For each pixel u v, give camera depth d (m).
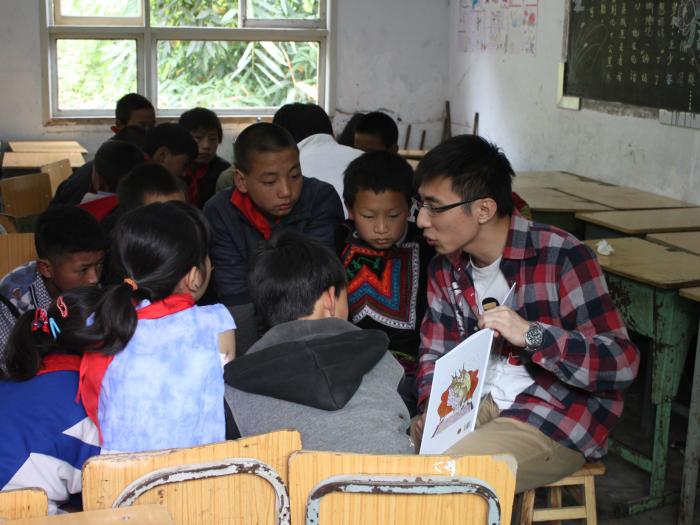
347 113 6.70
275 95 6.62
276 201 2.40
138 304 1.50
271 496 1.31
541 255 1.86
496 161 1.82
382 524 1.26
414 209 2.47
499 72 5.91
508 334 1.73
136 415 1.44
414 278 2.26
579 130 4.96
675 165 4.13
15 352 1.50
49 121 6.19
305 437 1.40
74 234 2.03
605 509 2.76
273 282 1.57
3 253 2.78
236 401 1.49
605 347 1.77
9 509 1.13
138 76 6.37
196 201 4.31
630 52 4.42
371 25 6.59
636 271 2.75
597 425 1.89
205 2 6.36
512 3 5.66
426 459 1.24
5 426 1.48
